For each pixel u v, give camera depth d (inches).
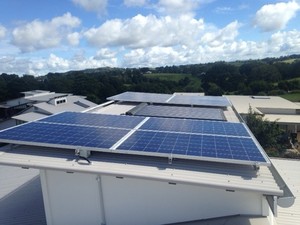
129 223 371.6
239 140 401.4
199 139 401.4
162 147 364.2
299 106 1647.4
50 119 504.1
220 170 334.0
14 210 468.8
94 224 381.1
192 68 6097.4
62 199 380.2
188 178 313.6
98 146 360.8
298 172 591.5
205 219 352.5
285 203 298.7
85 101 2203.5
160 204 358.9
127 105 826.2
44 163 347.9
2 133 411.8
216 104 802.2
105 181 362.0
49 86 3243.1
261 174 326.3
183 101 845.2
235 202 345.7
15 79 3368.6
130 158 363.6
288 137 1312.7
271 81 3533.5
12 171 641.6
